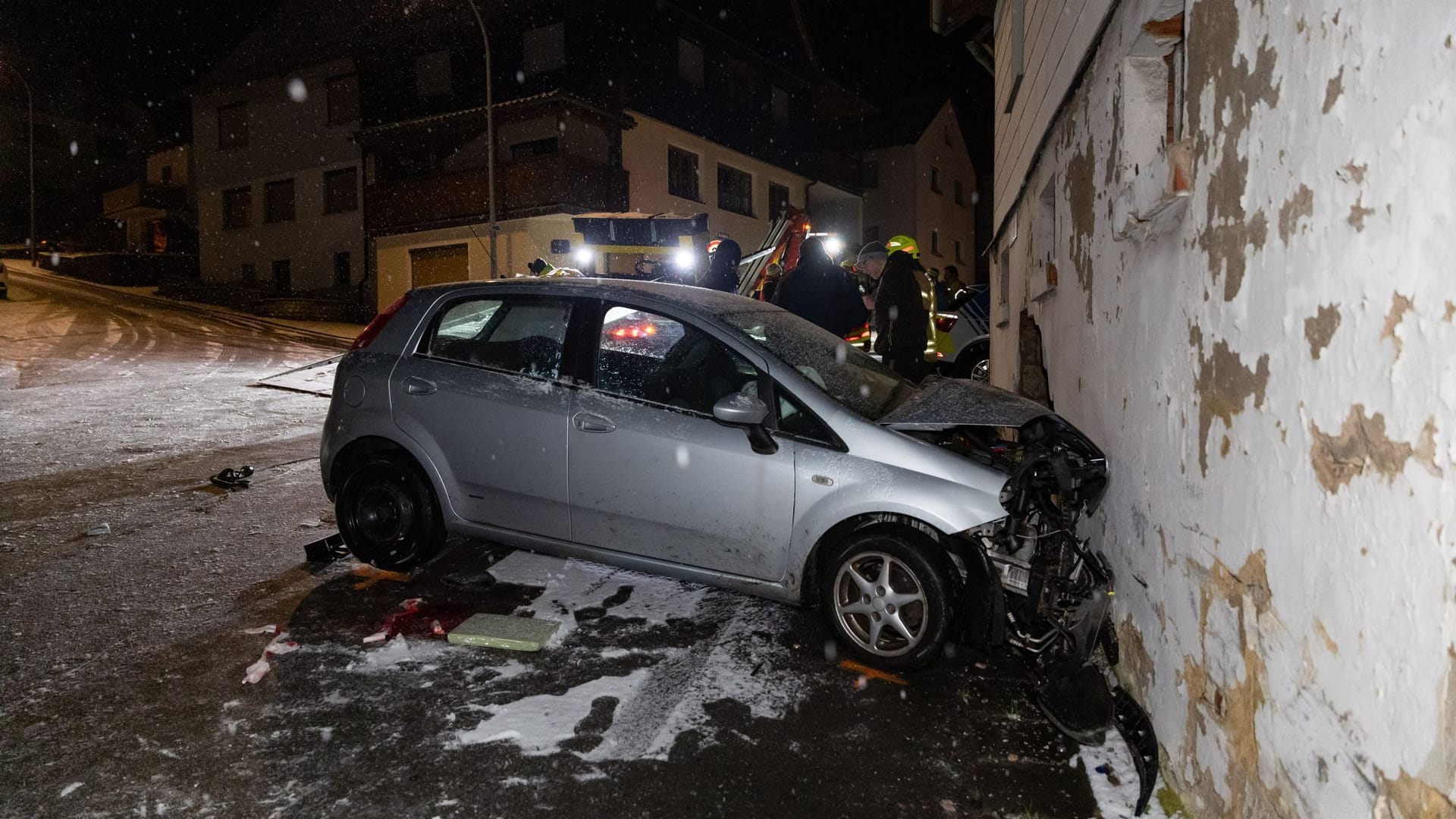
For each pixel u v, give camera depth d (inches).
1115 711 122.1
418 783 108.0
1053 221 222.8
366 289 1185.4
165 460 280.5
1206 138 98.3
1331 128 70.2
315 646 145.6
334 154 1220.5
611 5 989.8
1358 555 66.0
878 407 155.0
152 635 148.1
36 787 105.0
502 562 187.9
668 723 124.0
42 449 288.4
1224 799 91.3
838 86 1411.2
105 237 1742.1
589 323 163.8
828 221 1476.4
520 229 965.2
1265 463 82.1
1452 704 55.0
